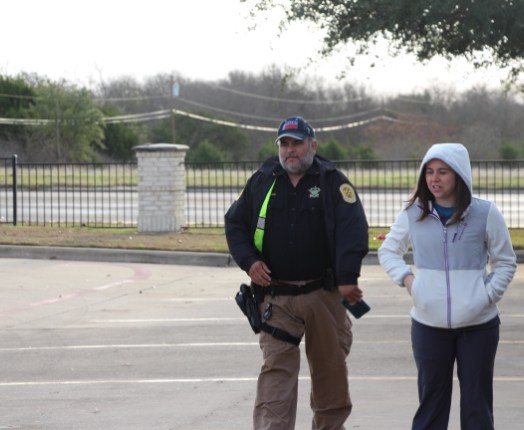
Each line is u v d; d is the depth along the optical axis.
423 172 7.00
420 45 20.92
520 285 16.88
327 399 7.78
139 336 13.17
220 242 21.62
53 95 74.06
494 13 19.47
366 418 8.94
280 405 7.48
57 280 18.03
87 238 22.41
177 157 24.11
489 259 7.29
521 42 20.47
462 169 6.88
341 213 7.43
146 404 9.73
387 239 7.22
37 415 9.38
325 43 20.77
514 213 29.72
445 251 6.94
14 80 78.12
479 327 6.95
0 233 23.39
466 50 20.92
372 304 15.14
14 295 16.55
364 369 11.10
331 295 7.59
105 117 80.69
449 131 92.31
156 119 99.00
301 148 7.43
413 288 6.99
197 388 10.37
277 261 7.54
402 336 12.84
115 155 80.25
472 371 6.94
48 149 73.06
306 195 7.49
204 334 13.20
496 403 9.46
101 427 8.88
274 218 7.53
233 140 90.06
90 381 10.81
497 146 83.38
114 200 36.44
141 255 20.33
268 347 7.57
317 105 102.12
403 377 10.70
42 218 29.38
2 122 71.69
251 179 7.70
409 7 19.64
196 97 103.62
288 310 7.54
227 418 9.07
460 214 6.89
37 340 13.06
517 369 10.98
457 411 9.24
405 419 8.88
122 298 16.20
